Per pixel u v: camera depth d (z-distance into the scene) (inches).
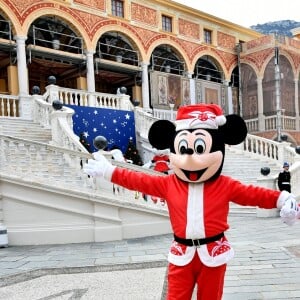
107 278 215.2
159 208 357.4
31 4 797.9
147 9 1010.1
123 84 1099.9
